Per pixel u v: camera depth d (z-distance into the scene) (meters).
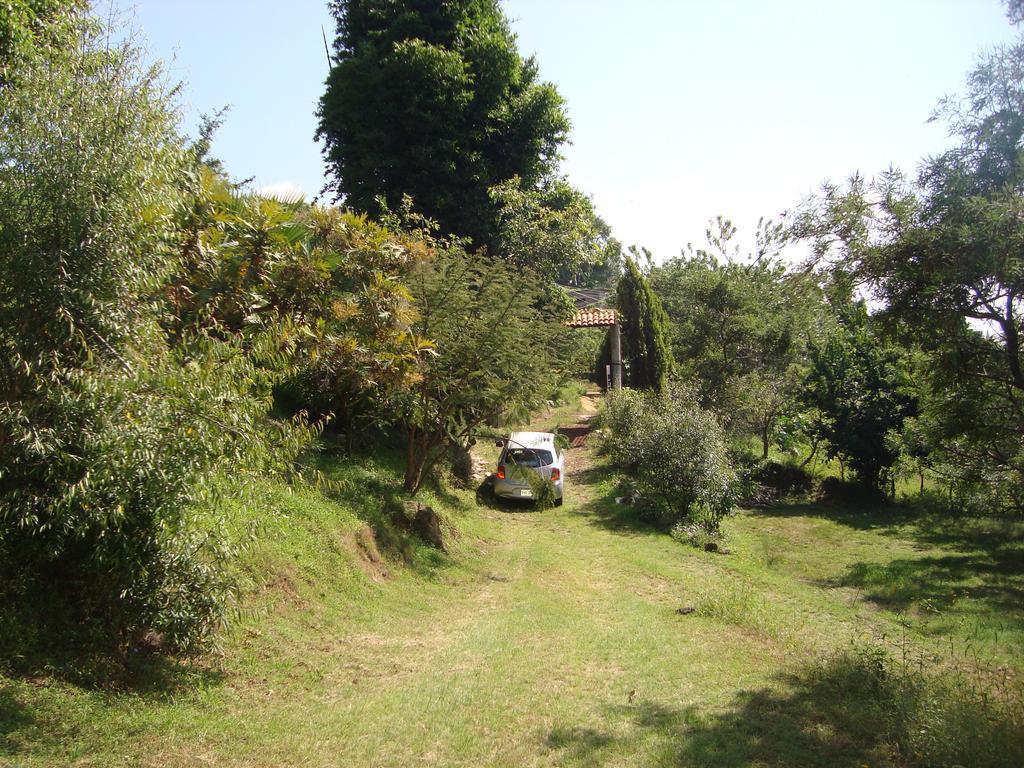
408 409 14.11
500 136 24.66
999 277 7.64
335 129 23.11
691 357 30.34
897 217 8.04
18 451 5.01
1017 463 16.06
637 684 7.25
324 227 11.91
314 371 12.44
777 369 28.89
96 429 5.07
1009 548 18.98
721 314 29.50
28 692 4.99
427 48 21.89
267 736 5.40
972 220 7.59
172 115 6.00
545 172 26.30
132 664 6.06
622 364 32.81
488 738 5.69
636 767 5.09
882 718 6.02
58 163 5.16
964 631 11.19
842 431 26.52
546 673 7.55
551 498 19.47
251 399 5.82
